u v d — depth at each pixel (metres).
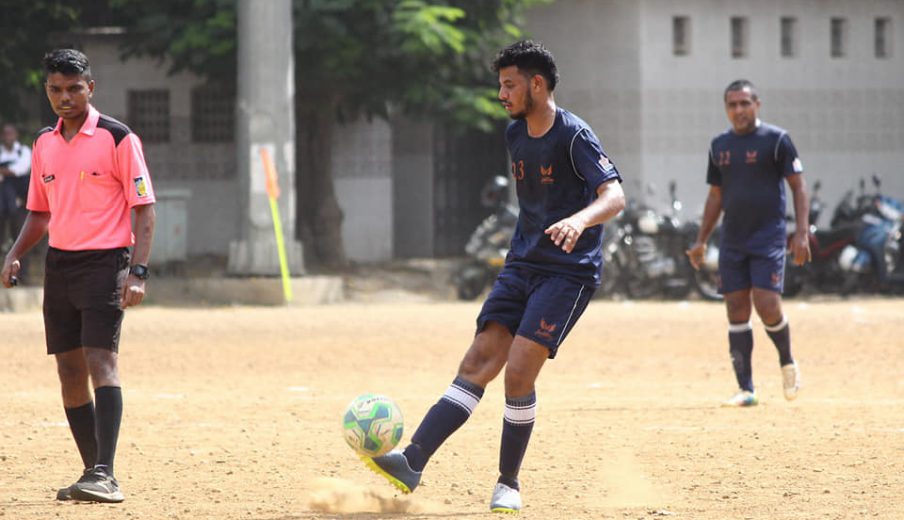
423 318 54.00
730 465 20.92
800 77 83.12
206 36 66.06
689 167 79.75
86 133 18.05
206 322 51.66
